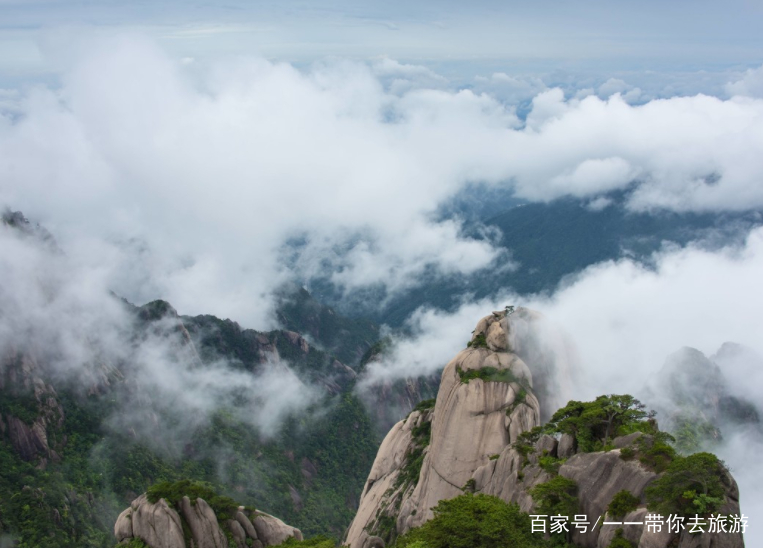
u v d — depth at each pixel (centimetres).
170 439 14688
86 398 13688
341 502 15925
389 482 8944
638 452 4681
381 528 8112
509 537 4397
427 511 7369
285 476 15612
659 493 4009
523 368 7631
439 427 7669
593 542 4431
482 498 5009
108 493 12025
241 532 6419
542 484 4831
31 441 11869
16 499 10369
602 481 4647
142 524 6066
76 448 12544
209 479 14075
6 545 9525
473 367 7719
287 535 6594
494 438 7156
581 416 5619
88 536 10644
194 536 6138
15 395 12325
